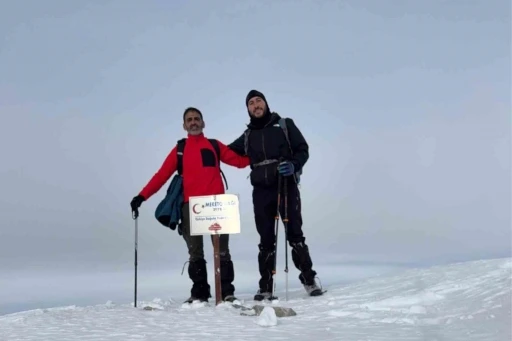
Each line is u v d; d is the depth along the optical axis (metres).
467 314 3.62
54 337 3.66
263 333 3.52
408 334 3.22
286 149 5.92
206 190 5.86
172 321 4.22
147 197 5.95
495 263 5.79
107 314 4.70
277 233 5.82
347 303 4.73
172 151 6.06
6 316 5.09
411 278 5.81
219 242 5.71
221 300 5.52
